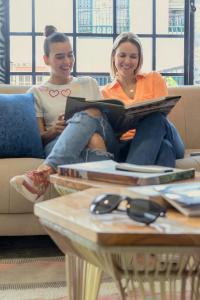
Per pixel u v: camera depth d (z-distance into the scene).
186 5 3.54
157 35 3.54
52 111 2.63
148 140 2.05
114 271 0.92
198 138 2.95
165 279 0.92
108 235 0.84
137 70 2.80
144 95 2.74
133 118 2.10
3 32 3.35
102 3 3.48
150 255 0.90
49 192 2.09
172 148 2.13
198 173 1.58
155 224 0.91
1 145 2.38
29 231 2.21
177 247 0.85
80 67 3.49
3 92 2.82
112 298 1.65
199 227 0.88
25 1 3.38
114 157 2.20
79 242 0.92
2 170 2.17
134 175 1.36
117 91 2.78
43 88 2.70
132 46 2.74
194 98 2.99
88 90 2.73
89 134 1.98
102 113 2.09
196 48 3.56
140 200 0.98
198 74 3.56
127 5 3.51
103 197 1.02
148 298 1.10
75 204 1.09
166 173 1.38
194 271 0.95
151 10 3.52
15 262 2.12
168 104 2.11
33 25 3.40
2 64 3.37
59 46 2.66
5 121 2.41
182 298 0.97
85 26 3.48
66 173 1.54
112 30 3.51
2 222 2.19
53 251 2.31
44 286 1.79
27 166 2.19
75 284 1.20
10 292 1.73
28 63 3.42
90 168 1.49
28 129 2.44
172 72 3.57
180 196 1.05
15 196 2.15
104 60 3.52
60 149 1.96
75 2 3.45
